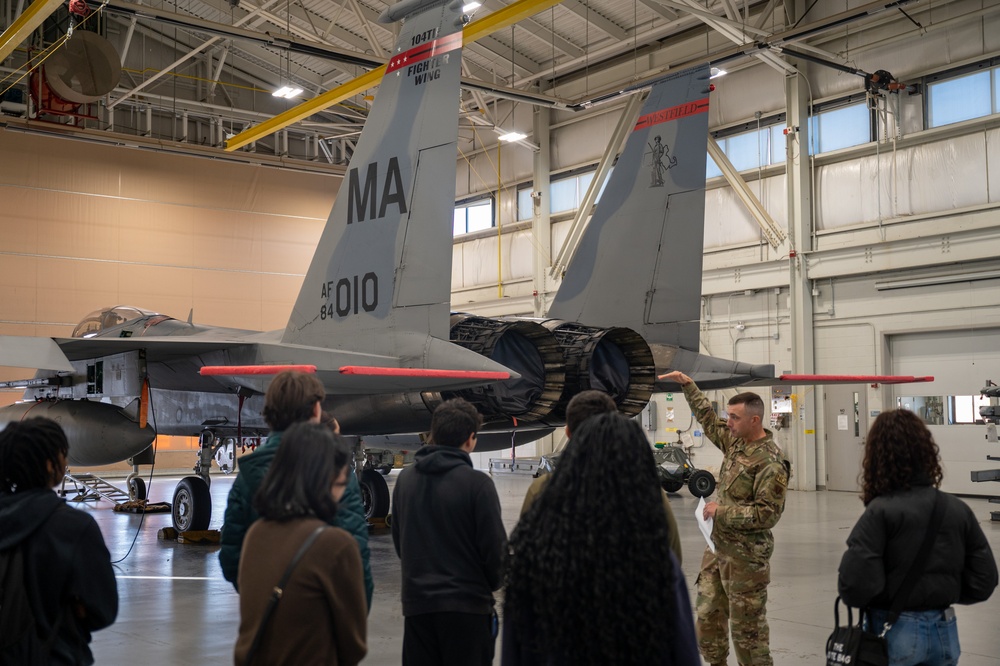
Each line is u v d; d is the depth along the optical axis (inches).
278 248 1001.5
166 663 198.1
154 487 785.6
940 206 623.8
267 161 944.3
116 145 864.9
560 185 882.1
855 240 664.4
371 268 291.4
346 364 282.4
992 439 606.5
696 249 343.9
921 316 636.7
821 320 690.8
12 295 858.1
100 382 404.2
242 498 117.0
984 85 606.2
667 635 79.2
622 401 318.7
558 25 779.4
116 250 909.2
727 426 185.5
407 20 296.4
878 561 116.6
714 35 738.2
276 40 616.4
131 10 584.7
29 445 102.8
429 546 130.5
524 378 300.2
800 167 688.4
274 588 86.9
